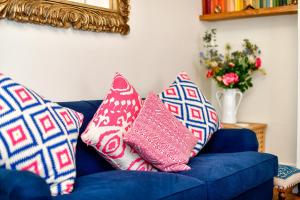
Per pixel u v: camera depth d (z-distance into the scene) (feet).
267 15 11.01
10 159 4.96
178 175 6.04
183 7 11.23
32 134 5.25
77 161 6.61
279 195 8.54
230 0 11.30
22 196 4.03
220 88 12.03
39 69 7.54
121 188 5.19
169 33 10.75
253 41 11.44
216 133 8.43
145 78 10.03
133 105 7.13
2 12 6.81
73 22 8.04
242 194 6.91
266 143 11.39
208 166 6.64
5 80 5.52
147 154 6.47
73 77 8.20
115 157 6.59
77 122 6.32
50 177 5.21
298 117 9.59
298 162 9.65
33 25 7.40
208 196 5.99
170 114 7.49
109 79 9.02
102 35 8.81
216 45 12.13
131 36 9.57
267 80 11.27
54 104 6.11
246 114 11.75
